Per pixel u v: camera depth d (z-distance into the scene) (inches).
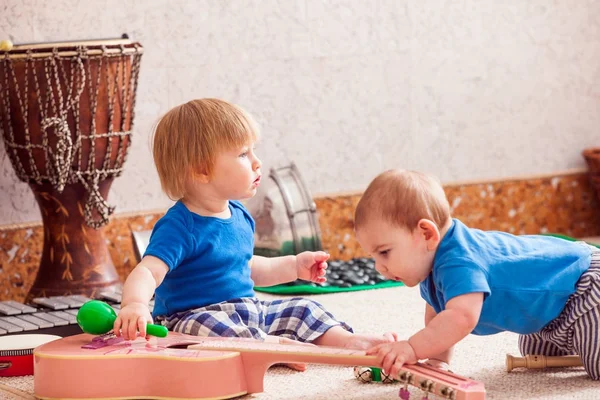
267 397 70.7
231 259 82.8
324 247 141.9
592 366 73.2
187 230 79.8
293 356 68.5
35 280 116.6
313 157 141.3
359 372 75.1
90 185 113.0
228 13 133.0
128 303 72.4
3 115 112.0
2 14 119.0
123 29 126.5
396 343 66.6
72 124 110.0
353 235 143.8
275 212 128.2
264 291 121.9
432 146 149.1
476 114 151.6
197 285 81.5
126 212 129.6
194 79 131.7
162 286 83.0
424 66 147.0
